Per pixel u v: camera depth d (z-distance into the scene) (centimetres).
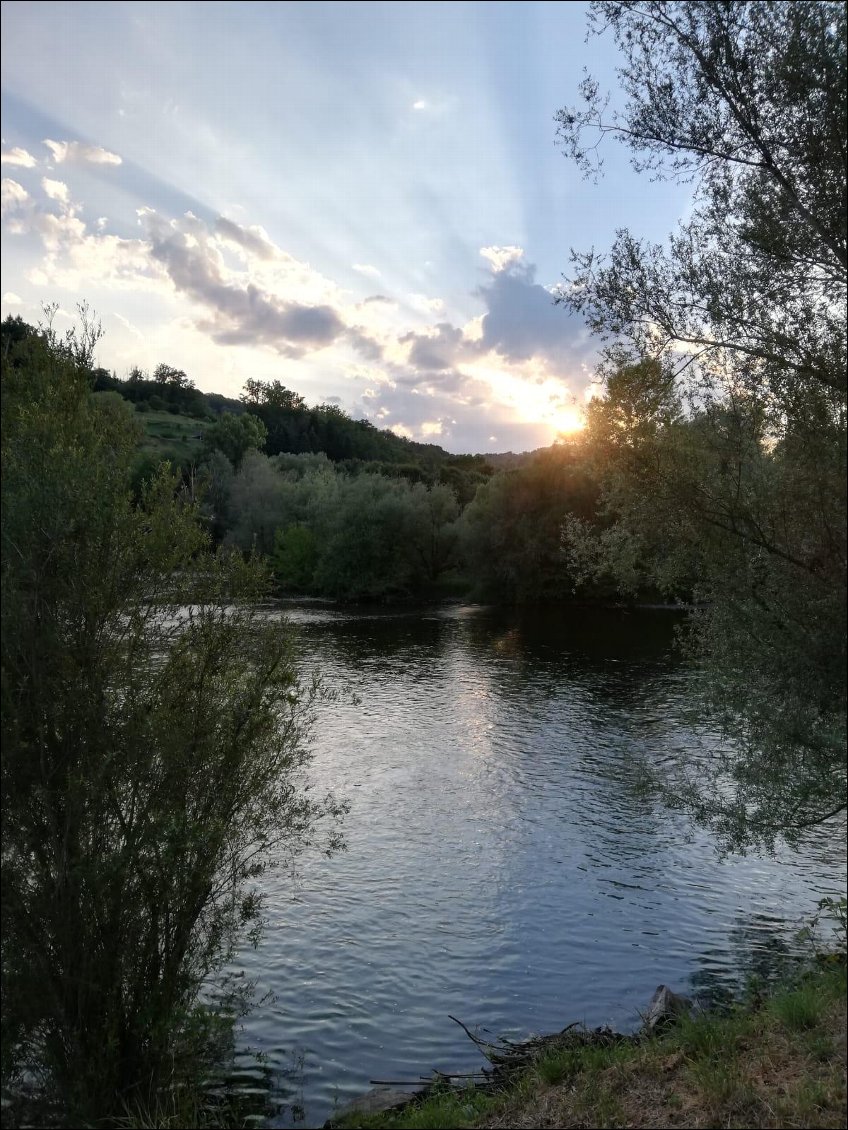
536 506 6562
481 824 1877
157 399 15125
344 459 14275
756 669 981
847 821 1238
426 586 7569
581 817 1922
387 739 2625
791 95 765
